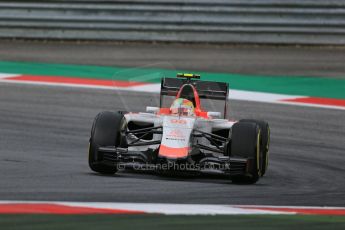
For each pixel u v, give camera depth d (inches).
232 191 1181.7
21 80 2381.9
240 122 1286.9
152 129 1309.1
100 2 2992.1
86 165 1389.0
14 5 3004.4
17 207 952.9
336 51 2984.7
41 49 2876.5
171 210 979.9
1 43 2972.4
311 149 1716.3
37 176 1230.9
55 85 2326.5
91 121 1902.1
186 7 2994.6
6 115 1905.8
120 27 3006.9
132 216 925.8
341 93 2373.3
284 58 2827.3
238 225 907.4
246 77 2514.8
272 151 1673.2
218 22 3004.4
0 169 1289.4
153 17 3004.4
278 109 2135.8
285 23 2992.1
